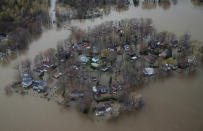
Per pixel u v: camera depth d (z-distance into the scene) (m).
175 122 106.62
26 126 105.12
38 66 140.50
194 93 122.69
